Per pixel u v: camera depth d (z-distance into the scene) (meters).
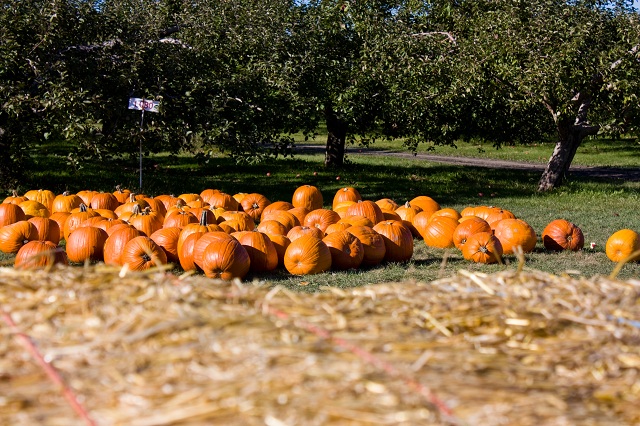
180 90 14.73
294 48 18.03
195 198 11.80
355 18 18.52
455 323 3.09
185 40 15.89
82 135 13.00
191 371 2.56
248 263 8.00
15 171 14.38
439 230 10.16
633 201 15.52
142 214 9.92
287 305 3.22
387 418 2.30
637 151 30.05
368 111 19.14
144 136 14.01
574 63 14.74
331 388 2.44
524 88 14.96
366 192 16.70
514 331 3.03
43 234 9.39
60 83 12.77
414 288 3.59
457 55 16.31
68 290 3.28
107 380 2.53
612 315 3.16
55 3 13.41
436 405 2.38
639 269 8.73
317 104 17.86
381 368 2.59
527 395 2.48
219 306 3.14
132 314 2.98
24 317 3.02
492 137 19.98
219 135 14.13
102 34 14.46
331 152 21.81
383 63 17.69
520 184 18.55
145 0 16.22
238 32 17.44
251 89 15.48
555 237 10.01
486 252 9.02
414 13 18.58
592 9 15.77
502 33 15.43
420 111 17.50
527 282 3.66
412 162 24.56
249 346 2.70
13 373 2.60
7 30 12.98
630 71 14.67
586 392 2.55
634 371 2.72
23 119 13.29
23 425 2.32
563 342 2.94
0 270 3.63
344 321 3.00
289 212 10.47
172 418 2.31
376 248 8.89
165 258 8.18
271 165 21.55
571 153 17.50
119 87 14.00
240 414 2.32
